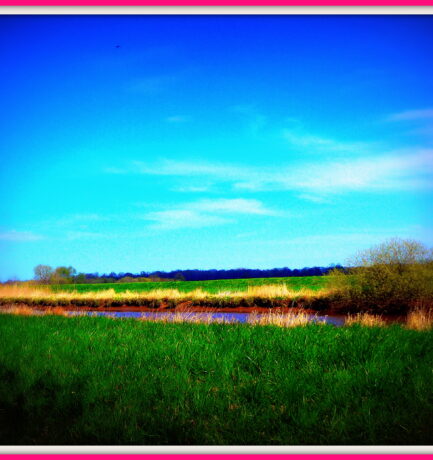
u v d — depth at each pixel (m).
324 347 7.68
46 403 5.46
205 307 20.73
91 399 5.42
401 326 10.08
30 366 7.08
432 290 15.78
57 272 54.34
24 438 4.55
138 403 5.22
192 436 4.44
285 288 21.81
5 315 14.45
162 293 25.11
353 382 5.80
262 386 5.77
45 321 12.32
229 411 5.00
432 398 5.21
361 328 9.49
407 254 16.70
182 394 5.54
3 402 5.54
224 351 7.70
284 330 9.50
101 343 8.70
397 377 5.97
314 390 5.61
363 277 16.94
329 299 18.05
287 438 4.32
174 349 7.87
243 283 37.78
